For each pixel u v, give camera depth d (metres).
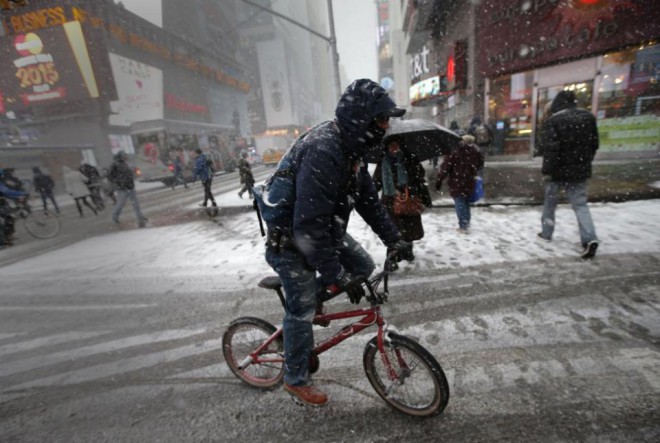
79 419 2.19
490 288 3.30
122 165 8.16
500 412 1.89
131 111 27.72
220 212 9.09
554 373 2.13
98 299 4.15
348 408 2.05
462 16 14.04
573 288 3.14
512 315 2.81
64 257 6.31
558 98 3.71
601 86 9.73
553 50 10.20
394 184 3.64
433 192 8.04
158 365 2.70
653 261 3.48
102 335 3.28
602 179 7.08
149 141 18.97
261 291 3.88
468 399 2.00
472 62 12.74
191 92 37.22
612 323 2.57
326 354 2.58
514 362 2.27
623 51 9.23
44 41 22.42
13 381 2.69
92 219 10.80
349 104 1.49
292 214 1.72
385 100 1.47
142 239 6.96
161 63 32.03
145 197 16.36
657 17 8.46
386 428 1.88
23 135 24.94
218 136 27.86
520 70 11.26
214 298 3.82
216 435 1.94
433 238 4.84
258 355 2.25
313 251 1.58
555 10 9.94
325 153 1.52
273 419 2.02
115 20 26.42
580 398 1.92
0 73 23.36
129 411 2.22
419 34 21.45
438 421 1.88
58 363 2.88
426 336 2.65
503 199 6.52
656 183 6.33
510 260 3.88
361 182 1.87
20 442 2.04
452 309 3.00
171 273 4.73
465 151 4.63
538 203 6.08
